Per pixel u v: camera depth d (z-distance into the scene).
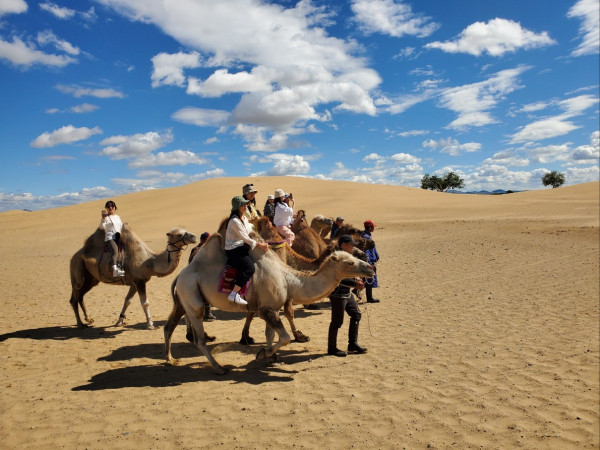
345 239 7.27
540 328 9.10
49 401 5.75
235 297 6.43
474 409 5.58
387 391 6.04
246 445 4.64
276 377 6.55
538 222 27.27
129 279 9.60
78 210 55.72
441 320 9.79
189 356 7.72
